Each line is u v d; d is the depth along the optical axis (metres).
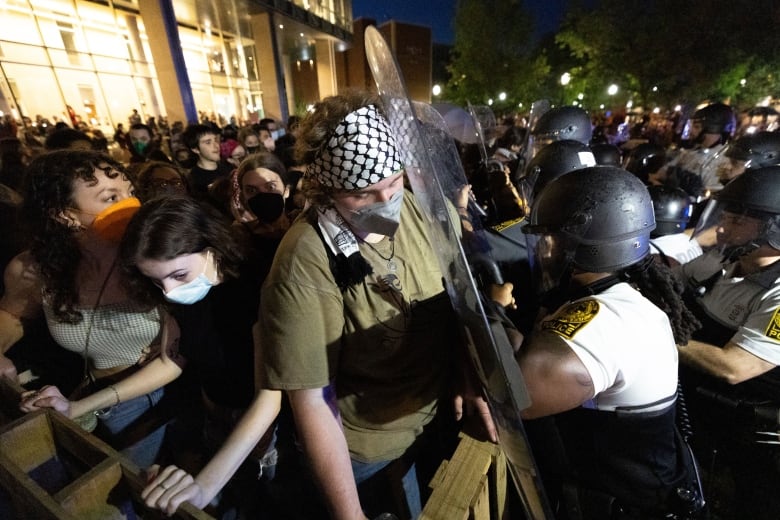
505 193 2.54
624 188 1.04
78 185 1.30
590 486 1.15
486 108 5.11
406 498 1.26
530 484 0.84
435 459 1.40
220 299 1.23
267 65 16.25
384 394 1.05
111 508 0.89
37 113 11.20
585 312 1.00
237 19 15.62
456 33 29.81
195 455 1.70
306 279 0.85
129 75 13.73
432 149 1.10
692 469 1.18
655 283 1.05
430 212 0.77
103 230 1.32
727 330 1.60
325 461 0.91
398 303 0.96
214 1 13.20
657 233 2.14
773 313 1.44
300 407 0.90
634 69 15.12
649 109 15.65
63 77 11.78
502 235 1.83
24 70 10.86
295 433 1.34
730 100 14.81
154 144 6.25
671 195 2.12
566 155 2.07
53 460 1.09
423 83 35.00
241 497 1.53
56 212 1.30
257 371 1.04
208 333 1.25
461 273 0.75
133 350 1.49
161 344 1.46
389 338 0.98
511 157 4.68
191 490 0.85
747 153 2.71
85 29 12.20
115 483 0.89
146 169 2.28
